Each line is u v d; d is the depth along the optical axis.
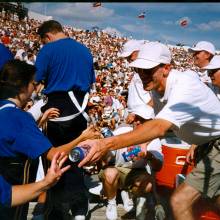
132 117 4.91
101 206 5.84
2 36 32.53
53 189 4.57
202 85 3.57
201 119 3.55
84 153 2.88
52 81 4.63
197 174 3.91
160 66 3.45
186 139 3.85
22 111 2.94
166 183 4.86
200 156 3.95
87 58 4.80
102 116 12.92
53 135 4.59
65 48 4.62
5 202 2.54
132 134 3.09
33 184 2.60
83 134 3.50
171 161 4.80
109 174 5.05
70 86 4.61
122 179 5.06
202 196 3.95
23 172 2.96
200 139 3.81
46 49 4.61
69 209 4.78
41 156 2.93
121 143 3.05
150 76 3.49
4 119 2.86
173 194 3.96
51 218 4.76
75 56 4.66
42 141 2.88
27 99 3.07
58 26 4.80
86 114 4.69
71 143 3.48
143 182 4.88
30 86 3.05
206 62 6.39
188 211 3.92
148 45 3.46
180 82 3.46
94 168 6.91
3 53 4.28
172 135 4.93
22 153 2.89
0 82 3.01
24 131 2.86
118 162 5.06
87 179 6.59
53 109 4.49
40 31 4.85
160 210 4.69
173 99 3.39
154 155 4.89
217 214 4.05
